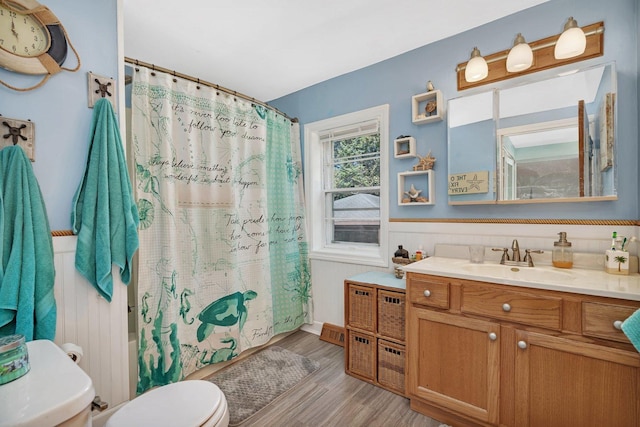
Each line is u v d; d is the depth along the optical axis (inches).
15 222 46.2
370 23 74.5
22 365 33.0
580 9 63.4
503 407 54.4
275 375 82.4
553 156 66.1
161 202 71.8
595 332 45.8
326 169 116.7
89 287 56.3
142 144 69.0
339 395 73.5
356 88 99.6
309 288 113.7
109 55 59.7
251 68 97.7
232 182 87.7
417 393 65.2
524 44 63.2
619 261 55.7
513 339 53.2
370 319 79.3
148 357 68.9
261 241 96.9
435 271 62.6
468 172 76.7
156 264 71.1
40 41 50.4
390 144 92.1
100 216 55.7
